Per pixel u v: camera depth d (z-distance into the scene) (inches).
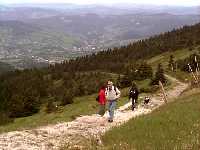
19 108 4490.7
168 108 1029.8
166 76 4269.2
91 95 5221.5
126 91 2800.2
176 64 4992.6
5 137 709.3
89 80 6692.9
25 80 7790.4
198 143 505.0
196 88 1716.3
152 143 563.2
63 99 4665.4
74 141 702.5
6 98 6127.0
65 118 1096.2
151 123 774.5
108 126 967.6
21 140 687.1
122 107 1626.5
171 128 678.5
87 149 605.0
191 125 676.7
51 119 1111.0
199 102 1039.0
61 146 646.5
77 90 5541.3
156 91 2598.4
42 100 5964.6
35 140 697.6
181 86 2824.8
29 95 5182.1
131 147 554.3
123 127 792.3
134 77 4692.4
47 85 7111.2
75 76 7293.3
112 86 1074.1
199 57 4608.8
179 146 504.1
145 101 1680.6
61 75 7829.7
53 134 781.9
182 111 885.2
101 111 1189.7
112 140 659.4
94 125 971.9
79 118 1107.3
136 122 828.0
